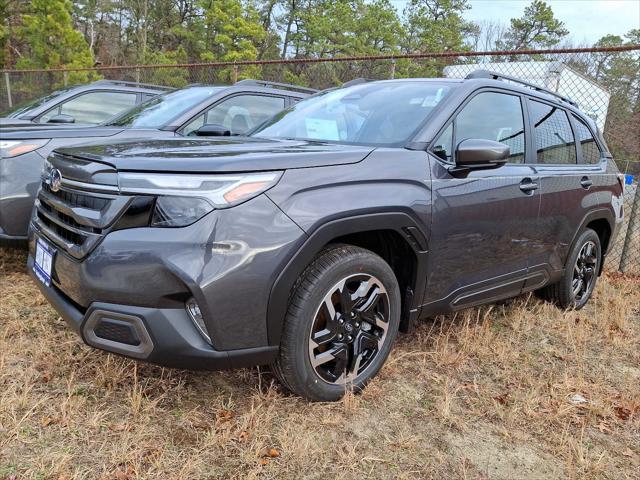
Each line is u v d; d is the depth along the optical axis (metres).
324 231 2.32
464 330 3.53
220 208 2.10
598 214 4.27
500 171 3.22
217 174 2.12
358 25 41.41
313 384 2.47
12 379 2.60
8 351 2.87
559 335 3.77
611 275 5.79
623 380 3.12
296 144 2.79
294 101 5.93
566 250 4.00
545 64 9.26
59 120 5.50
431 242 2.77
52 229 2.54
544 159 3.77
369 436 2.38
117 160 2.22
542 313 4.15
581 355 3.41
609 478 2.21
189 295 2.10
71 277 2.27
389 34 41.69
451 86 3.28
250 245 2.13
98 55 40.44
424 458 2.26
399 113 3.13
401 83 3.56
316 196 2.33
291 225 2.22
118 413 2.39
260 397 2.56
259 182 2.19
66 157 2.52
